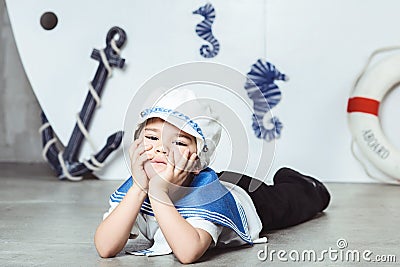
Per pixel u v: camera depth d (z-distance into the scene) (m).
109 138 4.10
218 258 2.07
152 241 2.23
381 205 3.24
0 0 5.14
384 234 2.51
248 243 2.22
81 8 4.16
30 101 5.16
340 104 4.20
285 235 2.45
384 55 4.16
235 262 2.02
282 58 4.18
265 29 4.17
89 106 4.15
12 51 5.16
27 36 4.17
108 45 4.14
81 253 2.15
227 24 4.16
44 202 3.27
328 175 4.22
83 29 4.17
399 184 4.12
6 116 5.19
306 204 2.68
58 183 4.02
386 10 4.15
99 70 4.14
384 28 4.16
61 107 4.19
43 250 2.20
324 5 4.16
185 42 4.17
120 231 2.01
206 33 4.16
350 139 4.20
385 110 4.18
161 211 1.94
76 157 4.20
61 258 2.08
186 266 1.96
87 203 3.25
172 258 2.04
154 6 4.15
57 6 4.16
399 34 4.15
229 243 2.21
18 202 3.26
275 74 4.18
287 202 2.57
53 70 4.18
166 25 4.16
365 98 4.08
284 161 4.21
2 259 2.08
